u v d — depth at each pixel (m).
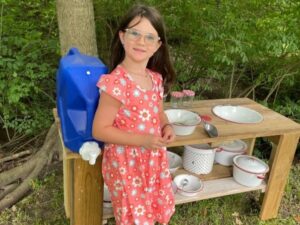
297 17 2.70
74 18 2.21
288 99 3.18
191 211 2.29
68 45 2.28
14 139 3.10
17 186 2.57
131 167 1.52
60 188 2.44
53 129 2.69
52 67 2.91
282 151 2.12
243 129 1.95
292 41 2.58
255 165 2.19
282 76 3.04
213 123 2.00
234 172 2.23
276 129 2.00
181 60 3.17
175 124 1.80
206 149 2.20
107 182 1.58
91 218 1.77
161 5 2.74
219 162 2.39
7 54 2.65
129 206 1.55
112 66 1.58
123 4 2.76
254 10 2.74
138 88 1.45
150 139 1.40
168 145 1.75
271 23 2.64
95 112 1.44
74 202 1.70
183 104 2.18
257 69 3.21
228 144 2.41
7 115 2.82
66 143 1.50
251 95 3.42
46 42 2.82
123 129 1.46
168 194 1.64
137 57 1.44
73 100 1.43
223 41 2.65
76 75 1.41
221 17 2.63
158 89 1.59
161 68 1.66
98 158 1.64
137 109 1.45
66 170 1.85
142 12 1.41
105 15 2.91
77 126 1.44
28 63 2.66
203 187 2.13
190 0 2.71
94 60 1.57
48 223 2.13
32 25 2.95
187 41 3.03
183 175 2.18
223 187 2.16
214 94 3.47
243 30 2.62
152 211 1.63
